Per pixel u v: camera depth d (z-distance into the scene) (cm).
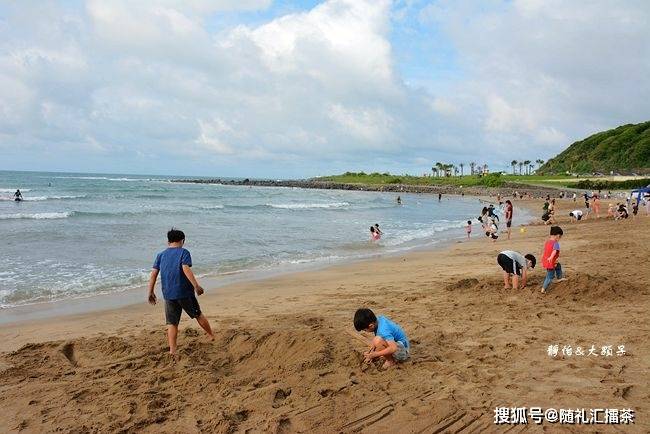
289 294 1023
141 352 610
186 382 501
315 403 444
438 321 720
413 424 400
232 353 593
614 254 1309
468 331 659
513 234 2264
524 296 838
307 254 1702
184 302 600
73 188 6944
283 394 468
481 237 2247
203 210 3681
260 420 416
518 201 6181
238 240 2014
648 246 1428
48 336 729
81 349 634
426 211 4459
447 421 401
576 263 1182
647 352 544
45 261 1403
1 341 704
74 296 1027
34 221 2522
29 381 521
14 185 7225
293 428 402
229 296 1014
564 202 5619
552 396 439
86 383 511
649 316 688
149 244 1789
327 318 776
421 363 534
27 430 411
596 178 10256
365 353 552
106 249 1647
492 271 1209
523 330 650
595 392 443
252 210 3931
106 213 2988
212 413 431
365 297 951
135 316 861
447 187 10875
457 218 3656
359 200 6388
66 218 2736
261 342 608
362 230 2583
